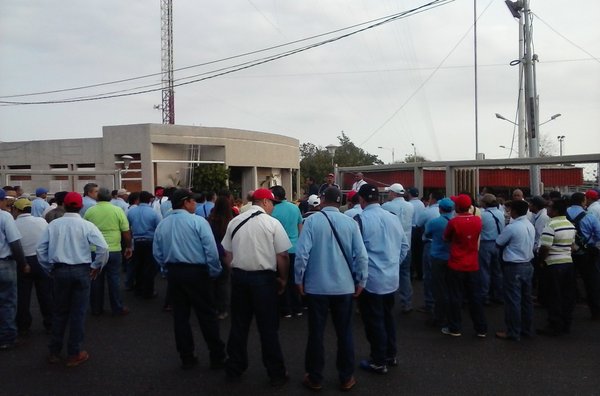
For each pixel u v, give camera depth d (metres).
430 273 8.08
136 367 5.95
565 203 7.05
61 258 5.91
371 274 5.59
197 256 5.68
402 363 6.01
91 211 8.05
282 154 37.56
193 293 5.70
